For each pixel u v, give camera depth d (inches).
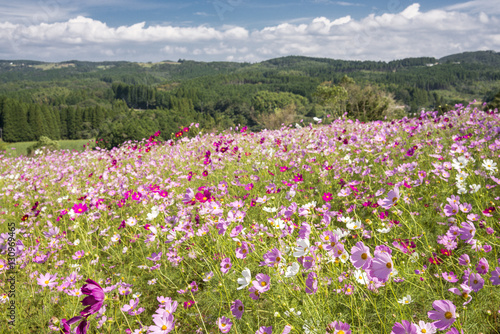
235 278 107.8
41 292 114.9
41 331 100.9
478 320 73.4
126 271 129.5
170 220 120.8
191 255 118.6
